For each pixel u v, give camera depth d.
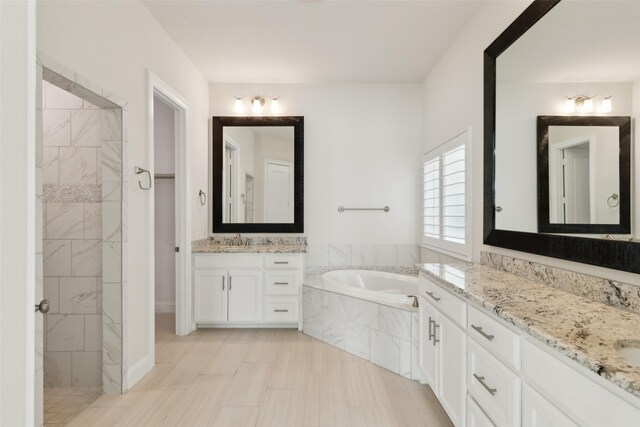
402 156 3.99
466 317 1.61
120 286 2.23
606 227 1.31
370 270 3.89
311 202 4.01
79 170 2.29
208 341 3.20
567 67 1.53
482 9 2.46
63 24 1.73
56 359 2.31
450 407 1.79
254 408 2.08
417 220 3.98
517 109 1.94
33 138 0.54
